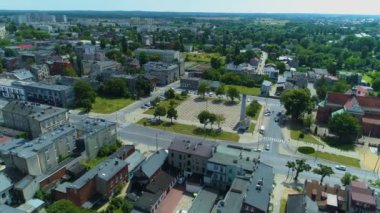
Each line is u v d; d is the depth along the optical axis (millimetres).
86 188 95562
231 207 85375
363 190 93062
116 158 111188
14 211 79312
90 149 123312
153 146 139125
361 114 156500
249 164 103938
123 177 107812
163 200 101625
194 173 114438
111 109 186500
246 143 143750
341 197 95562
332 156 133000
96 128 128625
